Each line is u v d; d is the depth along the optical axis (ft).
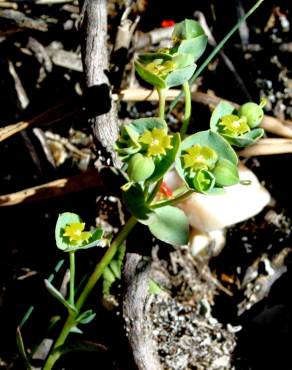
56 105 0.39
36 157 0.41
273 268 0.41
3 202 0.38
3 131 0.39
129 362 0.34
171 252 0.41
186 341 0.38
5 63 0.42
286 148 0.39
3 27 0.42
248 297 0.40
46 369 0.33
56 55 0.42
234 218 0.39
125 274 0.33
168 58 0.27
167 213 0.28
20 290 0.40
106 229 0.41
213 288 0.41
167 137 0.24
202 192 0.25
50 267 0.39
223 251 0.42
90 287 0.31
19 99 0.42
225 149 0.25
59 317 0.37
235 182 0.25
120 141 0.26
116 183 0.32
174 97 0.41
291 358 0.38
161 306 0.39
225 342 0.38
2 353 0.38
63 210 0.40
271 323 0.39
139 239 0.33
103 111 0.35
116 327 0.38
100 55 0.35
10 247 0.41
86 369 0.38
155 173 0.25
